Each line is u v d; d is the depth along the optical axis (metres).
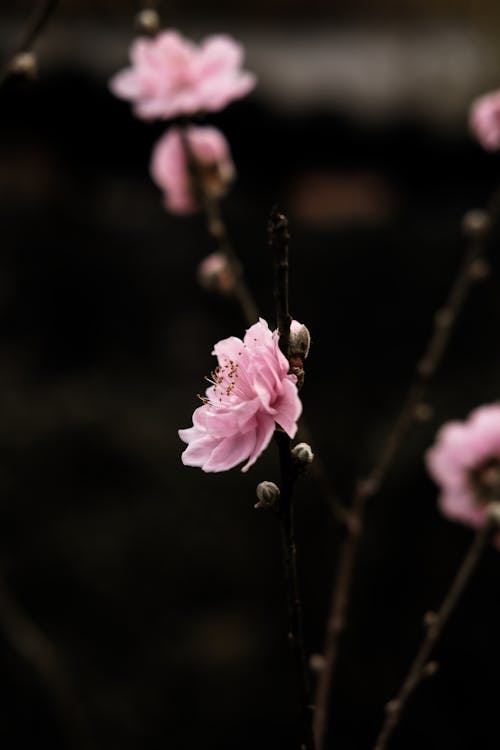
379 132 3.31
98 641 2.30
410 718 2.12
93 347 3.07
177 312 3.17
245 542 2.50
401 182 3.40
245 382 0.79
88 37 3.27
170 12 3.38
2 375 2.91
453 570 2.35
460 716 2.12
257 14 3.48
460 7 3.46
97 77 3.21
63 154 3.32
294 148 3.34
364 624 2.28
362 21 3.52
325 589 2.37
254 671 2.25
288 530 0.78
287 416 0.76
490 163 3.36
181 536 2.50
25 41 0.97
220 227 1.07
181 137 1.06
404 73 3.35
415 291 3.18
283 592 2.39
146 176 3.40
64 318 3.11
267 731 2.15
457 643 2.22
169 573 2.43
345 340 3.10
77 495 2.60
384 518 2.47
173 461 2.70
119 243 3.26
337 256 3.26
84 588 2.38
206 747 2.12
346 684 2.19
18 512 2.52
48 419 2.77
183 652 2.29
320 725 0.93
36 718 2.08
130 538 2.49
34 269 3.12
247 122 3.28
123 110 3.25
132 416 2.83
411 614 2.29
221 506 2.58
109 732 2.12
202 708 2.18
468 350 3.00
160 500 2.60
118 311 3.14
